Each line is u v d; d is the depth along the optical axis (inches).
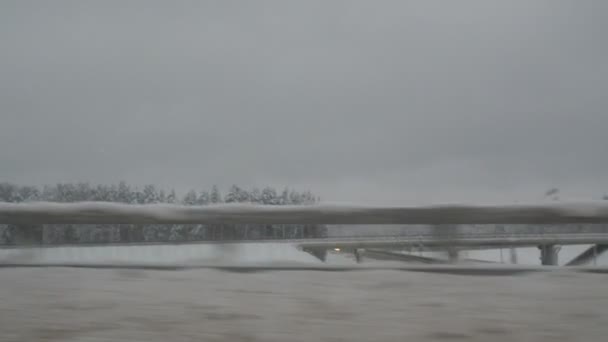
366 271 241.8
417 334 175.0
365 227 262.4
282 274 240.5
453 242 253.9
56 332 180.1
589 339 169.9
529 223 245.4
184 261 260.8
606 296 206.8
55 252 269.6
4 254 271.4
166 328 182.4
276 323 185.3
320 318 189.5
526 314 190.7
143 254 264.2
